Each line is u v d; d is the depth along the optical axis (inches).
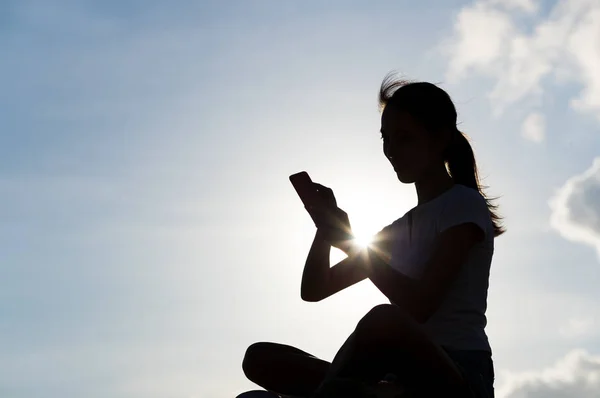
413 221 150.5
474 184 156.8
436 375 125.9
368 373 125.3
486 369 137.5
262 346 153.8
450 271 137.7
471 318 139.6
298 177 153.8
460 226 141.6
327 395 120.2
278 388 150.0
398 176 153.6
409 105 151.2
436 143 152.6
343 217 150.9
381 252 154.7
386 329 123.8
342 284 164.7
